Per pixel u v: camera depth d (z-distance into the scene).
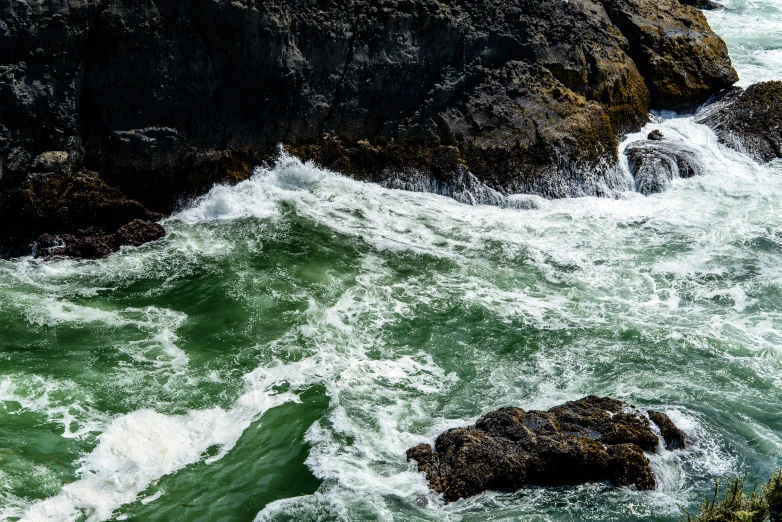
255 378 14.69
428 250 18.38
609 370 15.07
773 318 16.62
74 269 17.47
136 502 12.34
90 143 18.58
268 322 16.09
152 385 14.48
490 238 18.95
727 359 15.40
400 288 17.19
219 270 17.47
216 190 19.41
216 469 12.89
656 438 13.12
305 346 15.49
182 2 18.44
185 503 12.34
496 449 12.63
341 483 12.56
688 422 13.84
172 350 15.30
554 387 14.63
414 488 12.44
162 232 18.55
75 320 15.97
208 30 18.72
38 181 18.05
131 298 16.64
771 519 11.17
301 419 13.81
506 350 15.55
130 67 18.45
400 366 15.09
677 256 18.59
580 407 13.70
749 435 13.66
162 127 18.89
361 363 15.12
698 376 14.97
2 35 17.53
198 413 13.94
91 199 18.45
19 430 13.46
